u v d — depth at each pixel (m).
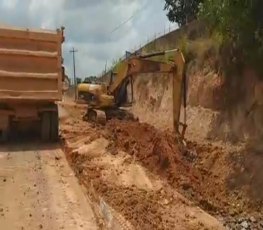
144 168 12.82
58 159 12.79
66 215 8.56
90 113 20.44
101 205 9.34
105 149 14.28
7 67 13.92
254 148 13.02
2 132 14.54
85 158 13.08
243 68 14.87
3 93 13.91
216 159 13.88
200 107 17.66
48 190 9.99
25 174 11.17
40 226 8.01
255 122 13.66
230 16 13.03
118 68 19.88
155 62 16.19
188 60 19.55
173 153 13.50
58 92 14.43
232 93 15.35
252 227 10.47
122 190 10.72
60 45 14.38
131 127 17.20
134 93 27.86
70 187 10.29
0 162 12.27
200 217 10.24
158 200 10.70
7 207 8.92
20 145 14.45
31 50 14.12
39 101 14.37
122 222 8.76
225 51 15.92
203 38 19.22
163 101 22.78
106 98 19.98
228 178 12.82
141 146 14.54
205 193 12.09
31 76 14.12
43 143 14.84
